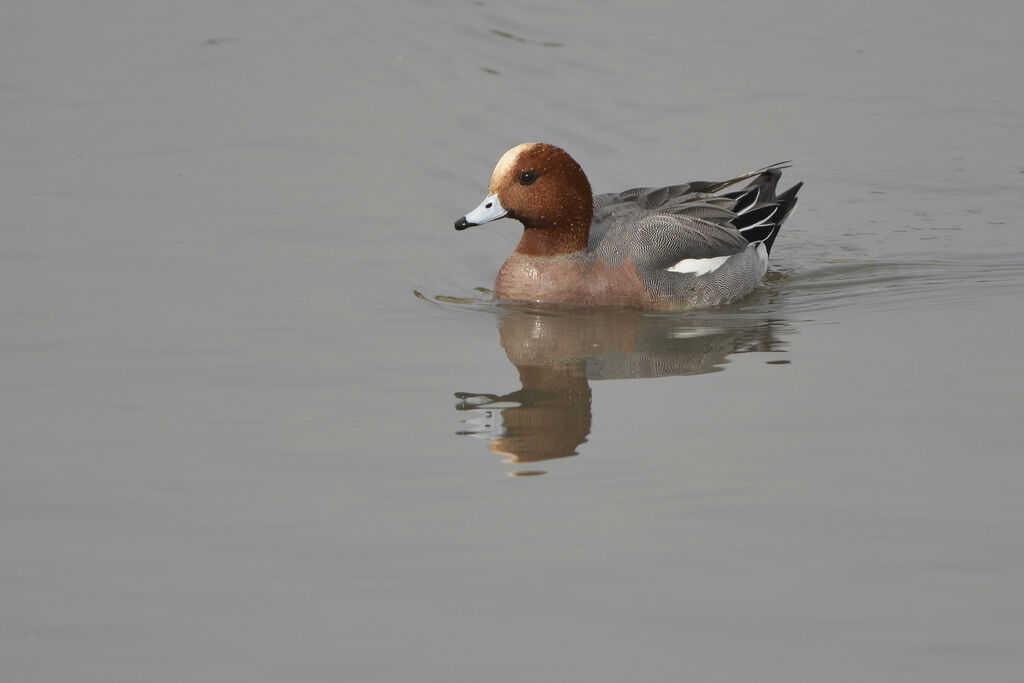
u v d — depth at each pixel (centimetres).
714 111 2066
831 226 1741
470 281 1554
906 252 1648
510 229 1741
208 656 801
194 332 1342
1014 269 1566
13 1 2411
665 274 1493
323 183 1808
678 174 1861
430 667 788
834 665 785
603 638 814
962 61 2223
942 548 908
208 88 2105
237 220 1673
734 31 2366
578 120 2033
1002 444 1066
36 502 988
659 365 1290
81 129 1941
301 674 783
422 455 1073
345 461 1062
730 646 804
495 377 1254
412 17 2405
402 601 856
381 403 1182
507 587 871
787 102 2094
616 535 938
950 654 793
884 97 2106
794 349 1323
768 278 1589
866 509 966
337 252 1598
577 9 2461
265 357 1284
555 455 1076
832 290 1533
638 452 1077
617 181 1841
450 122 2020
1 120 1956
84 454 1067
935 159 1917
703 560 901
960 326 1363
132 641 816
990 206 1786
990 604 841
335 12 2420
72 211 1675
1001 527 934
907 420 1121
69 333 1330
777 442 1087
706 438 1102
